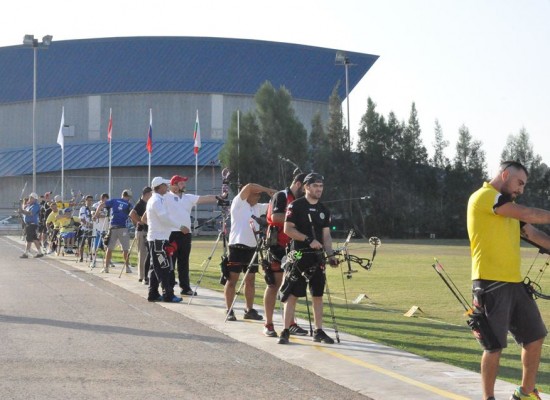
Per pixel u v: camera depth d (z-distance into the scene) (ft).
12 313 48.06
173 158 332.60
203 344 37.88
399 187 289.74
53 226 116.47
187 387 28.81
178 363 33.17
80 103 354.74
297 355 35.35
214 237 219.61
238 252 46.19
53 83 357.20
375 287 71.15
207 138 353.10
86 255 110.22
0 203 344.69
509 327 26.02
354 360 34.24
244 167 270.05
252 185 45.91
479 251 25.75
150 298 55.16
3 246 141.69
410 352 36.58
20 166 341.00
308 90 372.17
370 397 27.58
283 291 38.37
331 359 34.45
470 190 293.84
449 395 27.84
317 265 38.01
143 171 335.26
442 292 66.69
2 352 34.91
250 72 359.66
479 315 25.61
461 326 46.11
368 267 37.99
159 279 54.90
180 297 56.49
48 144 357.61
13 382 28.99
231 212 46.80
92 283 68.49
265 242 40.93
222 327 43.34
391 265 103.09
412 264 105.50
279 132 272.92
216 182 331.98
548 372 33.53
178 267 59.41
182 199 57.77
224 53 356.38
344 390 28.63
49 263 95.45
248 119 275.18
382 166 287.69
